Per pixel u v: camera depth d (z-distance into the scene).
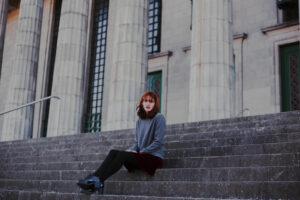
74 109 19.17
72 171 7.83
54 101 19.48
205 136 8.95
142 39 16.36
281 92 18.91
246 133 8.36
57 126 18.84
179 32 23.91
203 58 13.10
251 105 19.55
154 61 24.44
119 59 16.09
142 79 16.03
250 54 20.22
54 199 5.57
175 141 8.91
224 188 5.02
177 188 5.43
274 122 8.64
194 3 14.12
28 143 13.49
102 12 28.92
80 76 19.75
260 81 19.55
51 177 8.16
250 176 5.33
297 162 5.55
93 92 27.69
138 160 5.71
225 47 13.22
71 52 19.72
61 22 20.42
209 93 12.70
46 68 29.56
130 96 15.59
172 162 6.98
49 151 11.27
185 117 22.30
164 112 23.23
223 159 6.38
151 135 6.01
